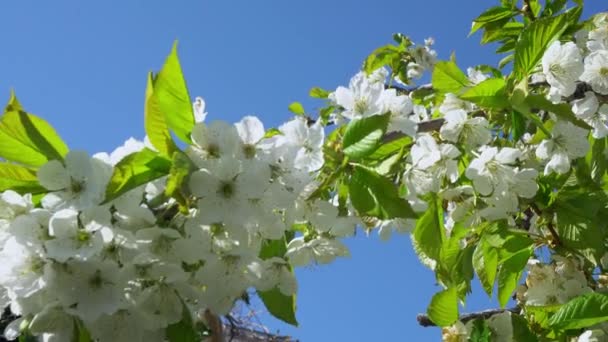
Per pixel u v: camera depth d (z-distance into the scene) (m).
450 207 0.73
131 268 0.49
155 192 0.50
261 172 0.50
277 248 0.58
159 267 0.49
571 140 0.69
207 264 0.50
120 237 0.49
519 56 0.67
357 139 0.55
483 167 0.65
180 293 0.50
